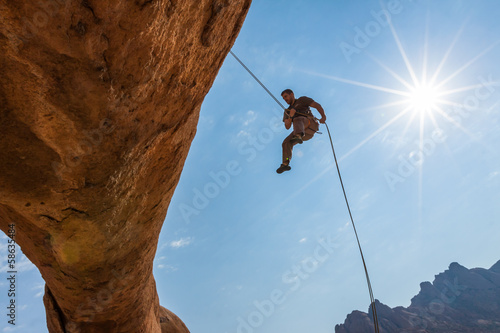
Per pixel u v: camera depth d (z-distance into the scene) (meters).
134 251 4.90
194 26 3.43
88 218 3.80
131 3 2.59
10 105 2.71
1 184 3.10
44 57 2.52
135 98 3.23
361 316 81.44
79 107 2.88
